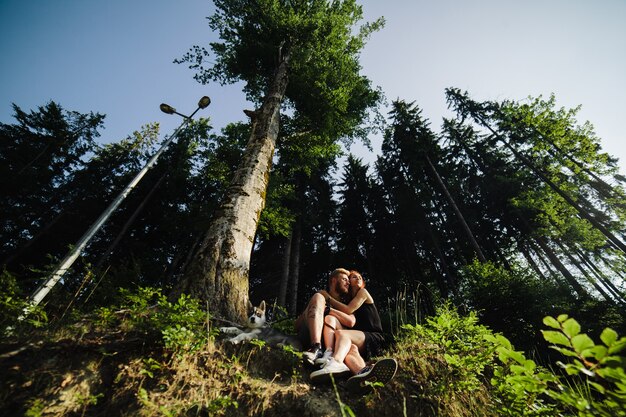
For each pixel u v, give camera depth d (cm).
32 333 228
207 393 207
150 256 1439
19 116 1942
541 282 920
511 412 201
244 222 452
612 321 780
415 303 391
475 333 298
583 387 161
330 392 230
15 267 1368
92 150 2156
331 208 1936
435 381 252
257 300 1515
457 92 2242
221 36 1166
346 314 298
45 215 1584
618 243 1220
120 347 221
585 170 1543
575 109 1622
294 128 1155
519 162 1920
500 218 1861
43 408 169
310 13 1210
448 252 1758
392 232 1839
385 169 2269
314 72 1114
